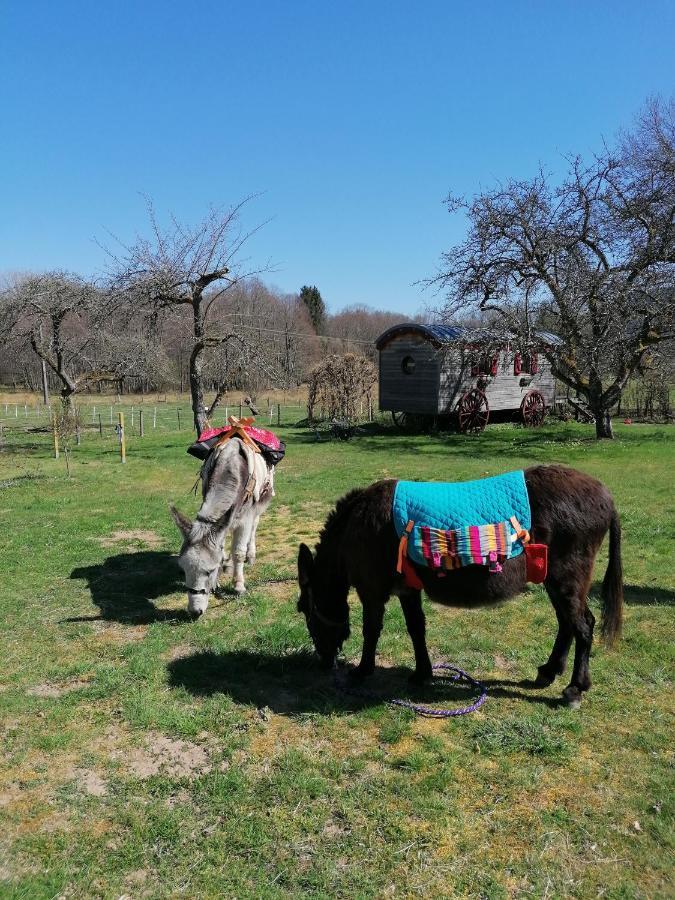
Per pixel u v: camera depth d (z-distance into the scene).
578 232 17.50
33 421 28.34
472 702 4.03
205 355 18.17
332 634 4.40
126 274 16.33
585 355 17.42
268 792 3.20
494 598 3.75
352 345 57.47
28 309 20.50
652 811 2.98
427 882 2.62
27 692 4.29
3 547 7.91
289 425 25.44
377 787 3.22
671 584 6.05
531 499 3.78
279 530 8.74
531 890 2.57
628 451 15.38
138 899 2.58
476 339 18.25
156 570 7.02
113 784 3.31
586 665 3.90
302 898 2.56
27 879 2.67
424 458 15.63
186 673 4.51
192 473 13.78
